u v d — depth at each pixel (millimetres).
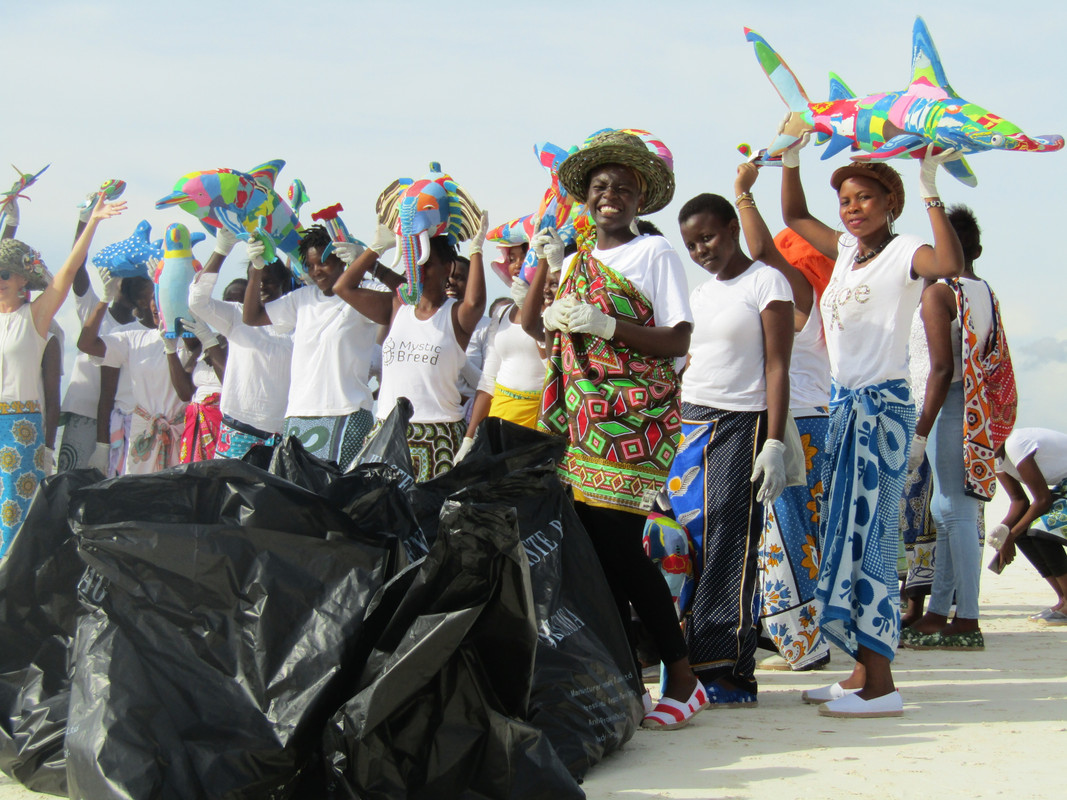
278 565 2846
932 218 3869
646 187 3934
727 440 4246
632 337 3633
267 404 6418
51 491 3340
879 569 3861
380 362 7305
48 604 3227
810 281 5387
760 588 4855
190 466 2949
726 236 4336
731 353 4273
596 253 3891
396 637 2766
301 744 2670
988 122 3697
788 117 4512
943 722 3723
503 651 2740
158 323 7418
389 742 2699
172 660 2725
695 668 4129
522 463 3572
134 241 7508
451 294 6645
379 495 3219
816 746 3375
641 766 3150
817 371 5012
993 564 6891
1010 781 2912
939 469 5711
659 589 3729
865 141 4098
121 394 7453
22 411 6480
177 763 2592
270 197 6191
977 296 5539
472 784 2688
